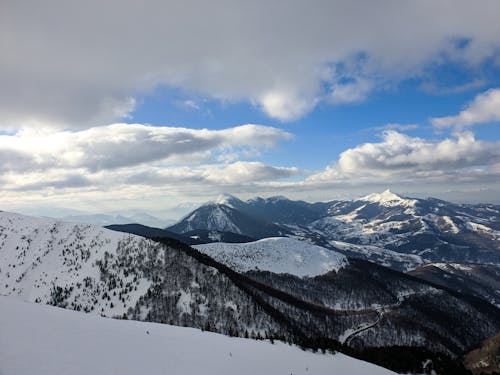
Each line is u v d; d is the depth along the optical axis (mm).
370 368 75000
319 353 77062
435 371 101812
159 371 40500
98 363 37344
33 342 37906
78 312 60750
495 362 177625
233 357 55500
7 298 57344
